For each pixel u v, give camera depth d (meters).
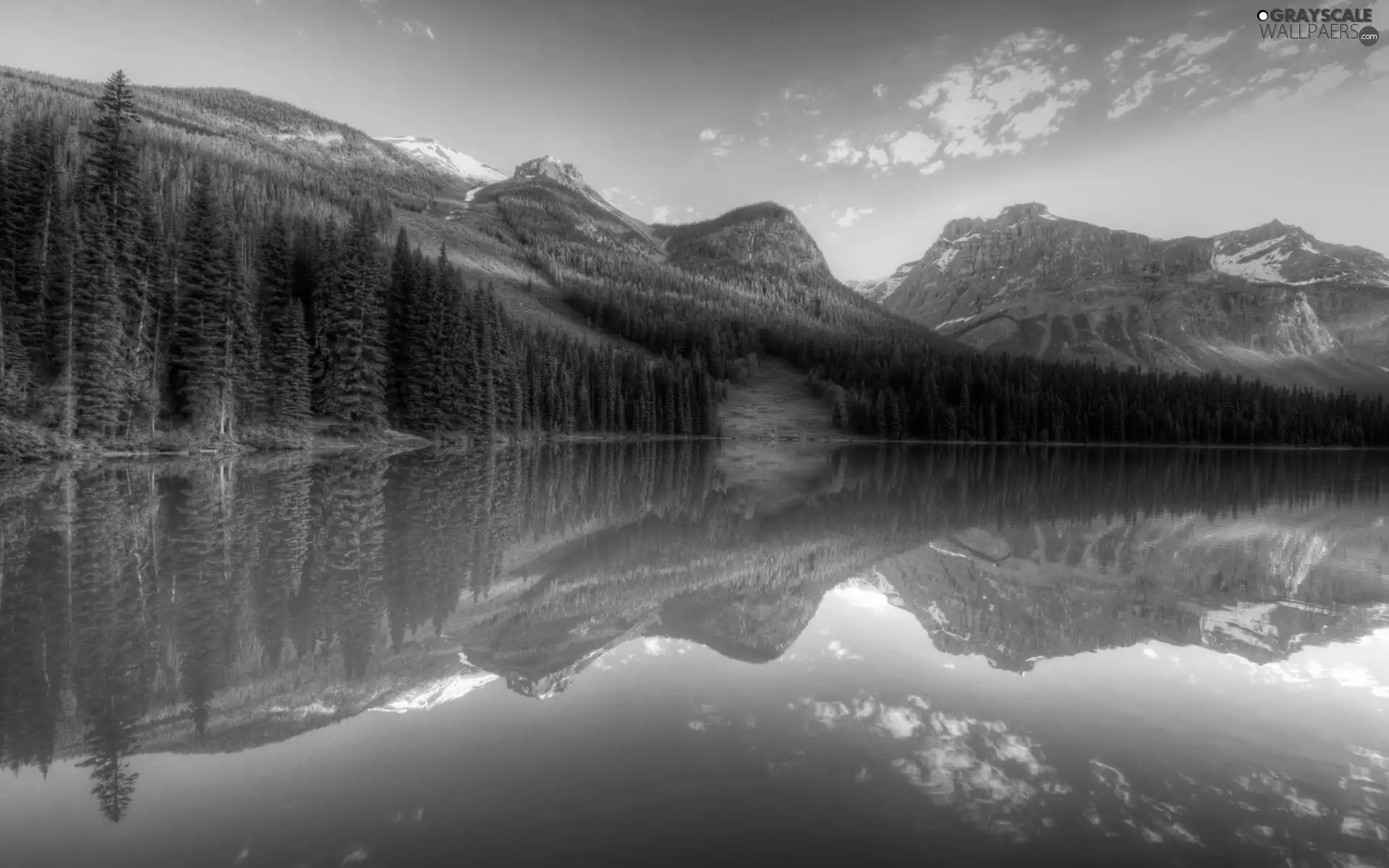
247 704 10.03
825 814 6.98
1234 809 7.21
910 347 199.00
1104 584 19.22
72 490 30.98
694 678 11.38
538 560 21.52
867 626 14.77
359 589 16.70
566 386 111.38
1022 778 7.82
